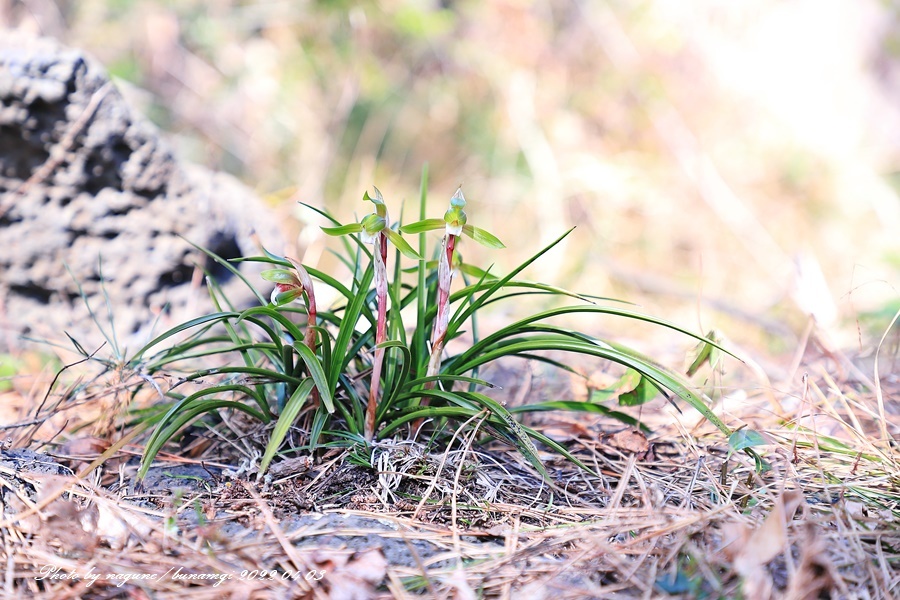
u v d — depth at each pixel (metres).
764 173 7.90
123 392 2.60
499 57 8.28
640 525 1.87
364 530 1.95
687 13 8.52
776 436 2.47
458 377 2.13
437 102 8.34
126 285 3.70
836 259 6.87
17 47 3.37
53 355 3.48
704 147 8.02
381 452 2.22
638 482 2.16
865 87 8.44
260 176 7.43
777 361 4.18
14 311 3.65
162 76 7.89
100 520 1.92
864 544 1.87
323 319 2.41
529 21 8.41
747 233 7.05
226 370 2.18
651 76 8.31
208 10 8.08
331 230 2.04
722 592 1.67
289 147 7.56
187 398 2.13
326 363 2.21
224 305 3.81
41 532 1.84
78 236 3.63
